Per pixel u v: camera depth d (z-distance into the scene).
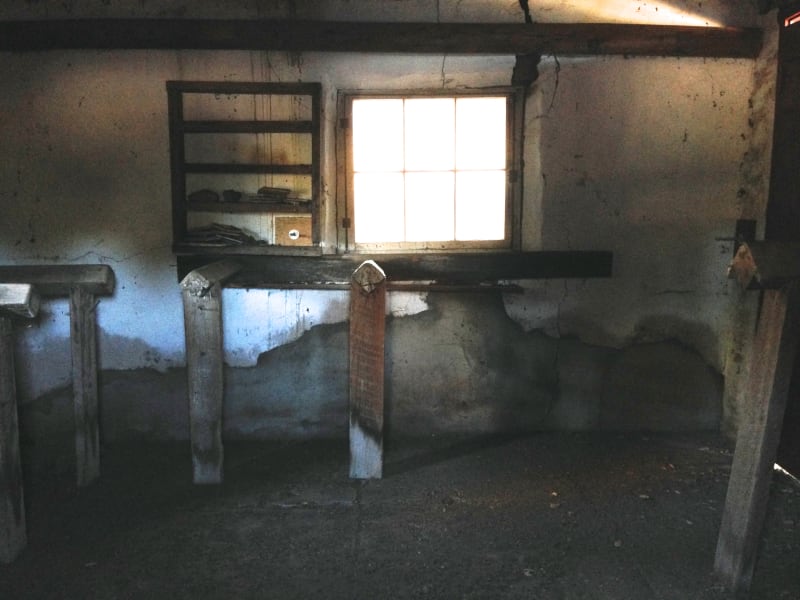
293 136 4.06
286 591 2.66
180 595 2.64
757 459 2.50
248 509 3.36
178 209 4.03
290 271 4.10
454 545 3.01
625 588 2.67
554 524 3.20
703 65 4.05
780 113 3.79
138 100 3.95
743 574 2.60
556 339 4.25
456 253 4.13
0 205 3.99
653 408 4.29
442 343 4.24
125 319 4.12
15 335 4.07
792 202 3.68
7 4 3.83
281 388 4.24
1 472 2.83
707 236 4.19
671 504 3.40
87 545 3.02
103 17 3.86
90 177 3.99
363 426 3.65
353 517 3.27
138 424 4.22
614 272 4.21
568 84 4.04
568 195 4.14
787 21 3.75
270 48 3.90
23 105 3.92
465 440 4.25
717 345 4.25
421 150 4.11
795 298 2.37
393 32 3.90
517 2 3.95
